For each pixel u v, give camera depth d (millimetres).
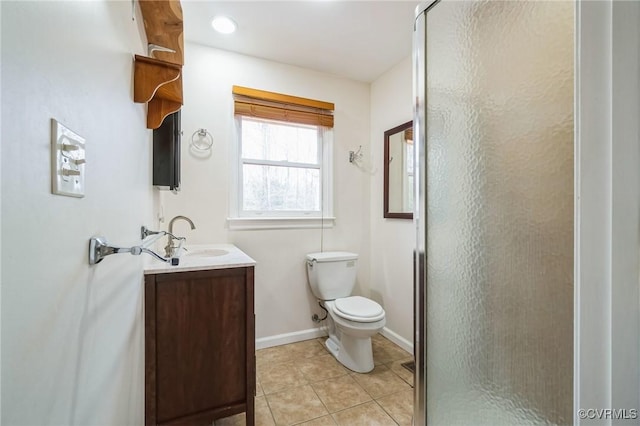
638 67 480
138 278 1133
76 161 523
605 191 506
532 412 679
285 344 2369
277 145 2445
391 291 2459
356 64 2414
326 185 2590
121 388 866
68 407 503
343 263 2365
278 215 2438
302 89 2461
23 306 371
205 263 1395
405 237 2314
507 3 732
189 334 1331
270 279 2359
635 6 484
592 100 514
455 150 905
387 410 1573
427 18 1017
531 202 676
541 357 655
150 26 1181
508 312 739
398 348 2291
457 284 906
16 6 347
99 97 651
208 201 2162
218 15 1811
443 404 966
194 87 2121
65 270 488
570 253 594
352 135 2676
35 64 392
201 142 2139
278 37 2045
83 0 555
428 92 1013
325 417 1519
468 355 870
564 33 598
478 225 828
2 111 325
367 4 1720
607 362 509
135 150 1025
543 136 646
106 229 710
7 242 337
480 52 812
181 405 1316
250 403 1419
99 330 666
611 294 503
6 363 337
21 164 363
